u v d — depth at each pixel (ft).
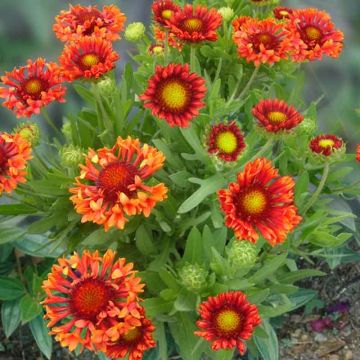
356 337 3.21
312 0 3.81
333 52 2.79
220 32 3.27
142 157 2.37
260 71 3.23
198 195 2.52
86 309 2.27
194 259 2.60
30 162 2.79
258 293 2.52
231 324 2.27
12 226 2.85
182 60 3.09
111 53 2.60
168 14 2.81
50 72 2.61
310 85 3.60
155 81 2.43
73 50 2.61
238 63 3.20
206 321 2.29
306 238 2.73
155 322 2.67
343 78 3.61
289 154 2.89
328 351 3.17
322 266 3.40
